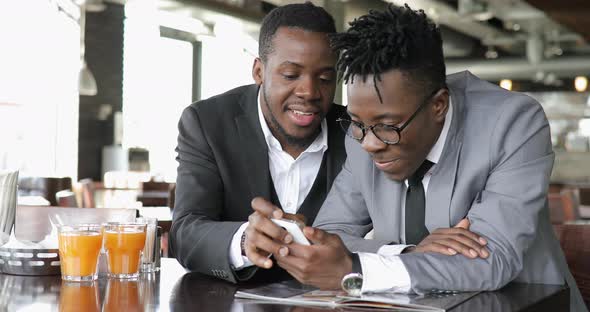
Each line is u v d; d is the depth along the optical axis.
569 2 8.83
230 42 11.42
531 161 1.54
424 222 1.63
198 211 1.85
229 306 1.27
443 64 1.47
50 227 1.79
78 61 9.28
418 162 1.53
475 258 1.42
